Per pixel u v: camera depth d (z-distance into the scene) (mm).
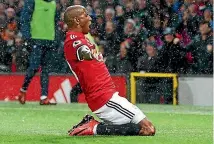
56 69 30031
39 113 22594
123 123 14180
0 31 32312
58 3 32438
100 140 13578
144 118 14234
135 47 29438
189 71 28703
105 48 30297
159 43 29000
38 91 29734
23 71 31656
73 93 29312
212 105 27922
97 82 14023
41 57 26016
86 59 13977
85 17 14211
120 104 14039
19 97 26719
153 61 28906
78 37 14062
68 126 18062
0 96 30484
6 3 33656
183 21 29094
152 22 29703
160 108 25922
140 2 30266
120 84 29141
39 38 25547
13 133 15727
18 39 31703
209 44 28391
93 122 14391
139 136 14180
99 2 32312
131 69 29453
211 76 27922
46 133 15812
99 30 31156
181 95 28422
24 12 25531
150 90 28797
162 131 16438
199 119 20656
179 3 29641
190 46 28547
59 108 25156
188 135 15312
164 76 28500
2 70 31797
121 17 30531
